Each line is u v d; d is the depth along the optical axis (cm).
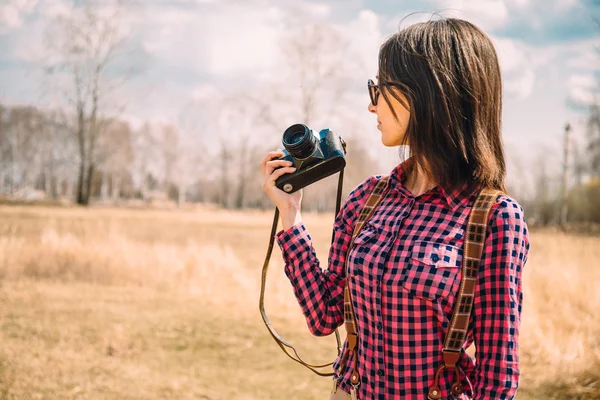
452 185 131
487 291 123
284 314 648
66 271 852
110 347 508
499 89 136
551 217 3747
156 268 881
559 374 429
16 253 893
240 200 5334
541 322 555
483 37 136
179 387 420
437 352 126
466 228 127
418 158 134
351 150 3394
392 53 137
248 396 409
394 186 145
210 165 5528
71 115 3609
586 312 617
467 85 130
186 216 2498
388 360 129
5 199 3328
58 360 464
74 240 1023
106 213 2480
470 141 130
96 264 865
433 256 126
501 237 123
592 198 3444
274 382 442
